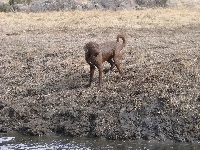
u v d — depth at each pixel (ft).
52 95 51.21
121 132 44.73
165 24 90.48
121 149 42.16
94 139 44.73
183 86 49.62
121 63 58.65
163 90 48.57
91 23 93.81
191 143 43.06
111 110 47.01
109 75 53.72
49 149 42.70
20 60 64.18
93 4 119.75
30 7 118.42
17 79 56.65
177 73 53.11
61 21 97.50
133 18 98.32
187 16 99.96
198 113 45.29
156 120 45.44
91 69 50.70
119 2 120.06
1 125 48.29
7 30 88.53
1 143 44.47
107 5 119.55
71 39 77.71
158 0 124.57
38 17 103.76
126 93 48.96
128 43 71.67
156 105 46.78
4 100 51.62
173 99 47.11
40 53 66.80
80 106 48.34
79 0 133.18
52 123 47.39
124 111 46.52
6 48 71.61
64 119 47.42
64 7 118.62
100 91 50.06
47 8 117.91
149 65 56.90
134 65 57.31
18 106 50.03
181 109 45.85
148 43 71.36
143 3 123.34
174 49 66.03
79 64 59.47
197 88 49.37
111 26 90.02
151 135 44.32
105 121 45.91
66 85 53.36
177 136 43.83
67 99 49.78
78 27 89.92
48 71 58.49
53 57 64.49
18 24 95.45
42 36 81.56
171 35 79.00
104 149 42.24
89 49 49.24
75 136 45.52
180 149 41.91
